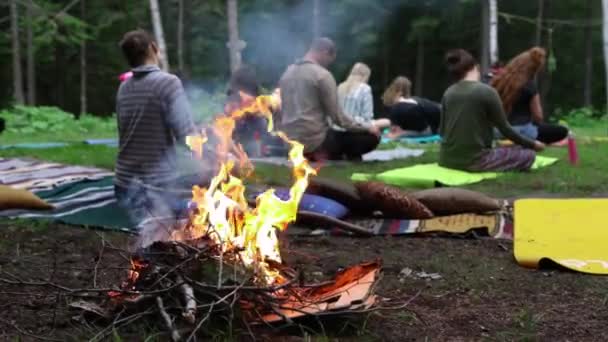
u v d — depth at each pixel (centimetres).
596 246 487
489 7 2222
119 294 334
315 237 546
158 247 339
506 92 1012
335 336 326
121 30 3023
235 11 1761
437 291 404
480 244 525
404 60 3119
